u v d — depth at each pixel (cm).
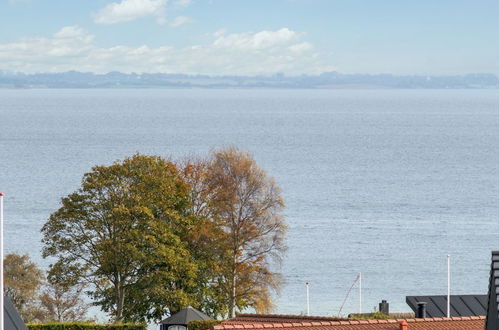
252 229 10938
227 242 10631
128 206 9319
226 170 11056
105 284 9731
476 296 8394
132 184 9544
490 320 3791
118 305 9388
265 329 4784
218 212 10831
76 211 9306
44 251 9431
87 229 9456
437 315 8075
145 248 9344
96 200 9369
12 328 4262
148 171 9762
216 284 10556
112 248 9181
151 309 10331
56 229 9344
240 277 10769
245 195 11012
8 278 9575
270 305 10931
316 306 13200
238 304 10731
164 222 9538
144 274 9444
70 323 8531
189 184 10606
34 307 9606
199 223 10288
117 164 9556
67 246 9300
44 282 10138
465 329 5119
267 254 13538
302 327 4872
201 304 10175
